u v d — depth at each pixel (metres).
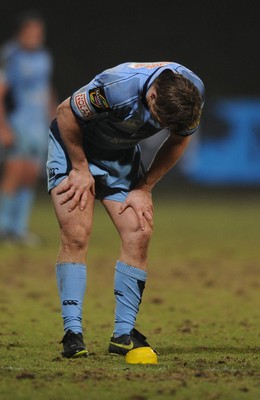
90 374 17.06
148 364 18.52
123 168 19.56
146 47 92.75
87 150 19.55
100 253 42.38
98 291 31.45
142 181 19.62
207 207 69.88
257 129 77.62
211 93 91.69
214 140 78.12
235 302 29.14
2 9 90.50
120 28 92.81
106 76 18.12
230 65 92.00
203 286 32.94
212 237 50.03
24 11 91.12
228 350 20.67
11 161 46.22
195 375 17.08
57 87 90.31
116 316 19.53
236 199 76.62
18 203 46.59
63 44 91.50
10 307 27.69
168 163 19.39
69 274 19.34
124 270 19.31
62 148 19.55
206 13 93.12
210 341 21.95
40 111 45.97
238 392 15.68
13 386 16.00
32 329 23.70
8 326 24.14
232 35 92.56
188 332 23.41
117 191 19.56
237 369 17.94
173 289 32.16
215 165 78.62
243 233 52.28
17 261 39.34
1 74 45.47
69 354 19.09
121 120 18.42
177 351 20.52
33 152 46.19
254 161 78.12
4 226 46.78
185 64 92.75
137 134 18.92
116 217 19.47
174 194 80.25
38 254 42.09
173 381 16.50
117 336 19.39
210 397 15.29
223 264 38.97
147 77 17.92
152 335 22.89
